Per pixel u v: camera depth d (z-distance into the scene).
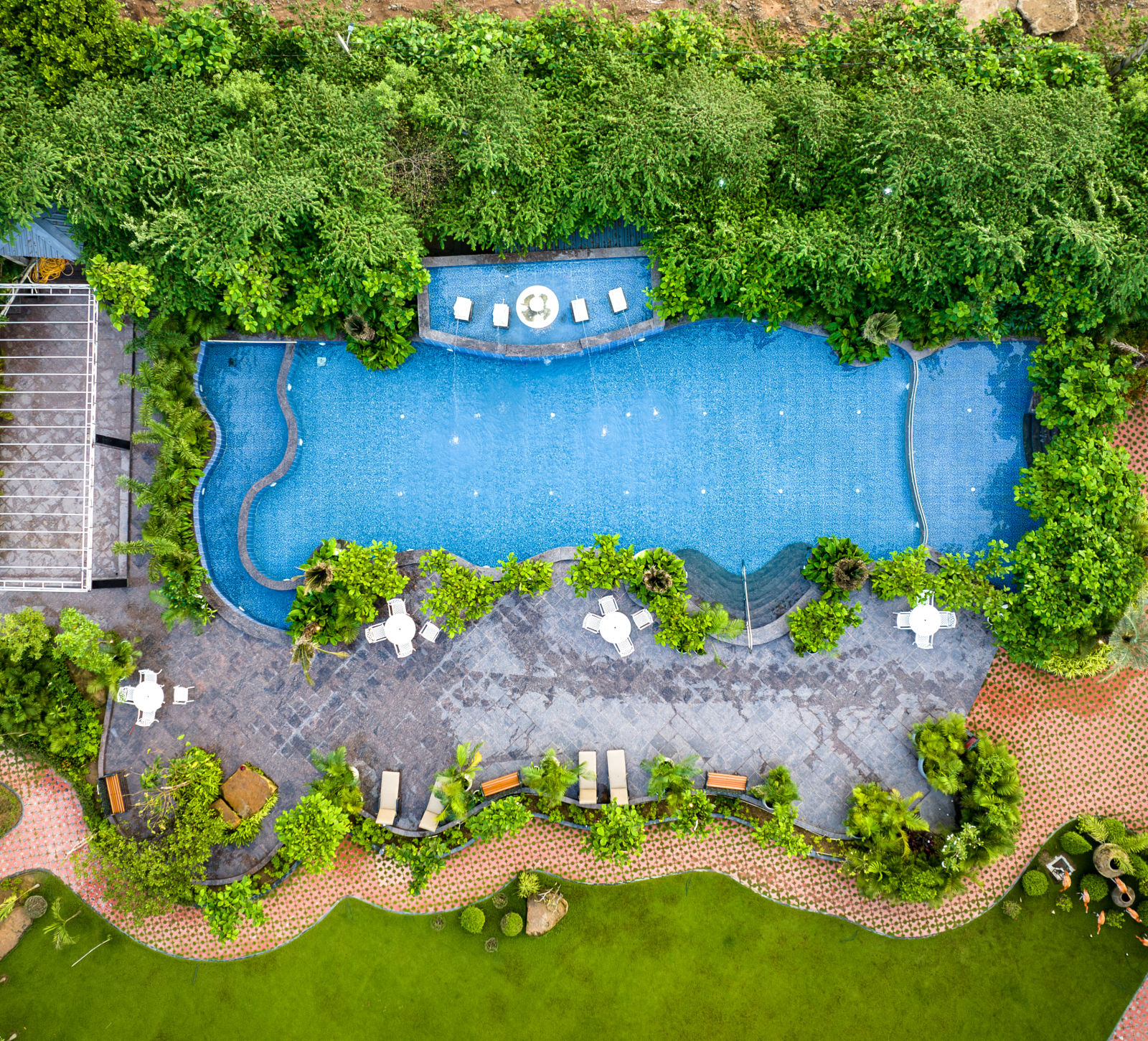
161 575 20.97
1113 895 20.69
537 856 21.12
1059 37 21.97
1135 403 21.11
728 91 19.19
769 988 20.95
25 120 18.28
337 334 21.38
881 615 21.11
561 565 21.34
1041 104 18.89
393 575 20.42
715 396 21.58
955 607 19.94
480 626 21.38
